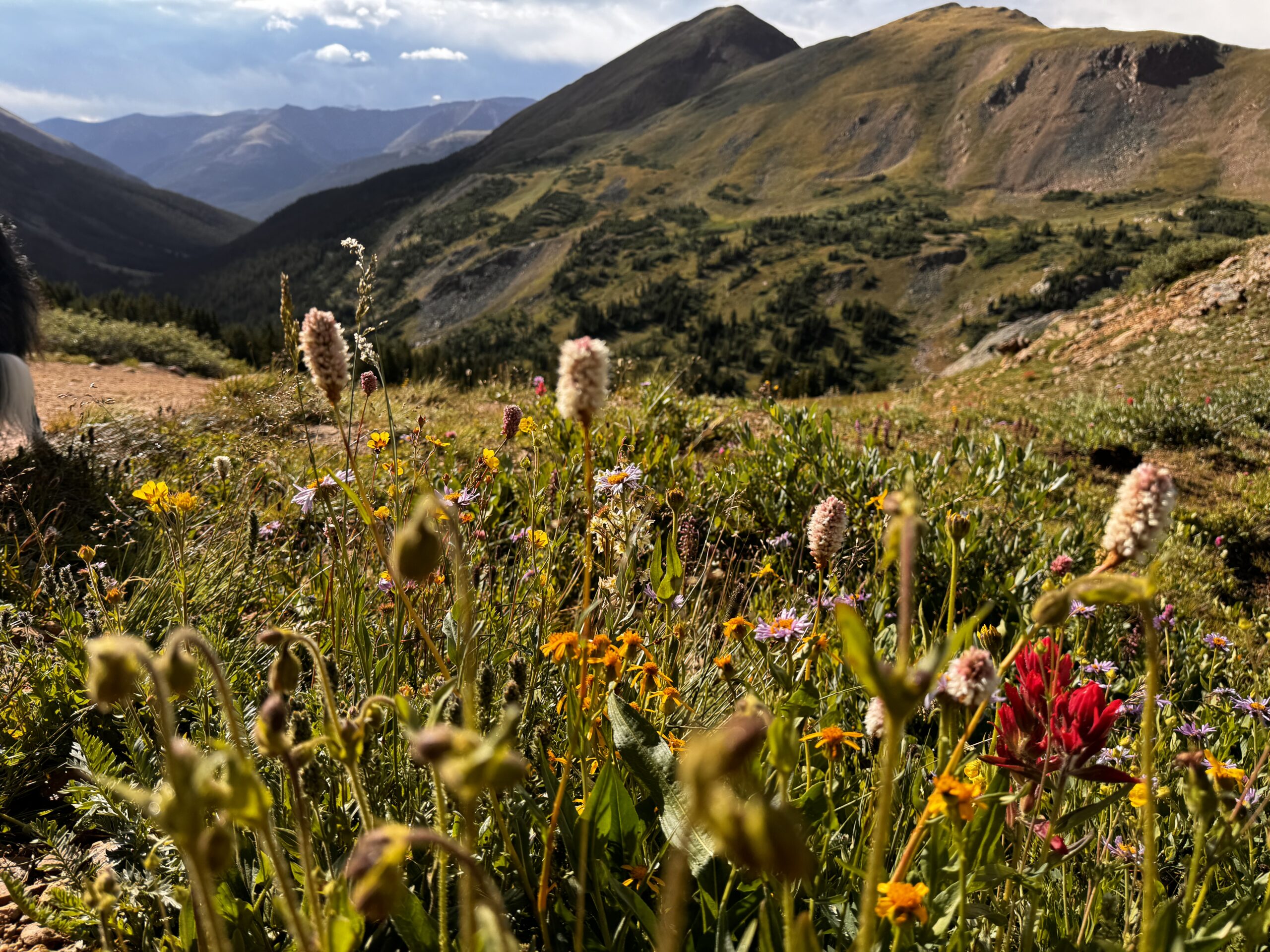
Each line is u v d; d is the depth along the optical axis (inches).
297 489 150.3
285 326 64.1
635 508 115.5
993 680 42.9
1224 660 149.9
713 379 2471.7
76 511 165.2
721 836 20.0
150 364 665.6
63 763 89.0
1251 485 334.3
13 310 204.1
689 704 86.0
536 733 69.1
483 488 137.1
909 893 43.4
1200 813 48.7
